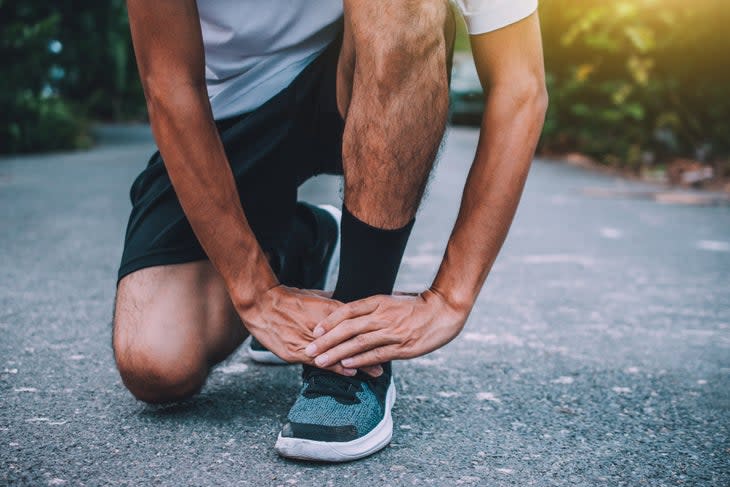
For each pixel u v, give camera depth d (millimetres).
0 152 7477
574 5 7434
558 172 6672
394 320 1221
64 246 3086
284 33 1368
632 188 5582
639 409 1498
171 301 1305
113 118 14125
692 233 3771
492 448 1289
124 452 1227
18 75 7477
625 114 7121
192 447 1253
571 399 1544
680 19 6770
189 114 1142
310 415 1211
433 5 1098
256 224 1381
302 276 1655
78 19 10023
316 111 1416
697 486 1169
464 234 1229
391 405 1330
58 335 1874
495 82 1195
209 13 1380
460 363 1758
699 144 6848
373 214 1212
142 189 1423
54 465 1172
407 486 1139
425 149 1166
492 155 1196
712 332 2090
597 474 1201
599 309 2305
